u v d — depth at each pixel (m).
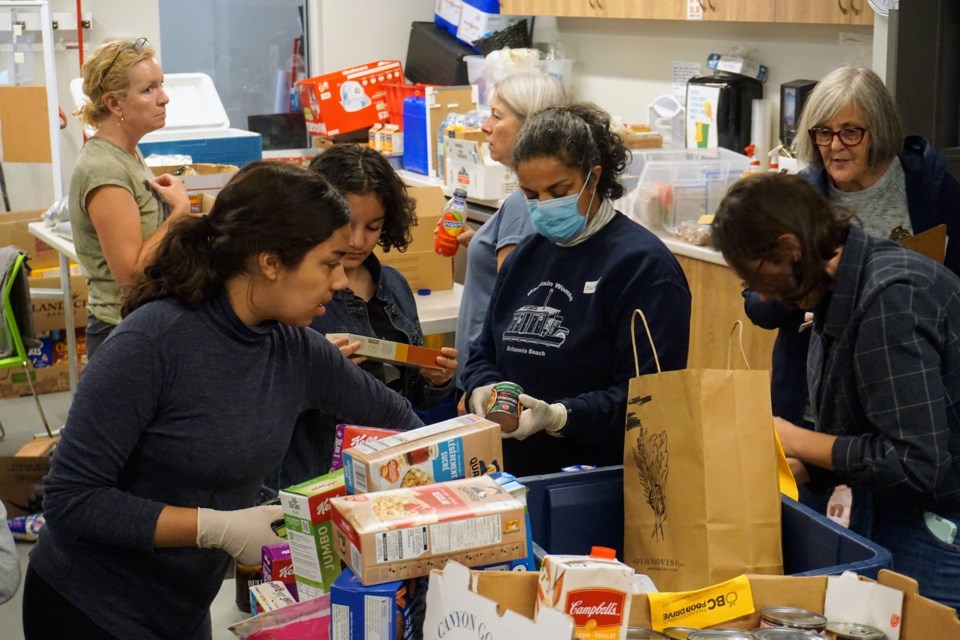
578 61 6.10
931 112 3.38
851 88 2.55
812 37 4.51
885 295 1.68
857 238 1.73
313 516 1.48
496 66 5.66
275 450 1.70
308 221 1.53
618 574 1.22
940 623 1.26
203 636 1.80
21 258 4.22
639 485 1.71
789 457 1.84
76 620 1.67
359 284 2.38
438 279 3.67
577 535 1.81
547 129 2.10
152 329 1.55
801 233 1.65
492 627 1.17
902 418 1.68
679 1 4.72
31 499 3.99
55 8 6.05
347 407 1.86
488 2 6.13
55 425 4.96
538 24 6.36
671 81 5.41
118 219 3.17
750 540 1.60
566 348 2.18
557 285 2.21
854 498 1.92
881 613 1.31
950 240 2.68
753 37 4.82
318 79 6.03
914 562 1.84
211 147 4.77
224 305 1.59
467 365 2.42
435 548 1.30
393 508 1.32
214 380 1.59
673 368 2.09
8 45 5.86
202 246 1.58
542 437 2.28
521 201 2.76
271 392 1.68
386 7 6.88
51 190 6.35
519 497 1.45
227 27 6.73
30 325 4.34
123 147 3.31
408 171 5.65
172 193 3.33
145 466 1.62
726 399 1.61
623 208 4.30
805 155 2.74
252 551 1.61
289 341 1.72
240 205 1.54
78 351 5.45
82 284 5.35
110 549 1.64
